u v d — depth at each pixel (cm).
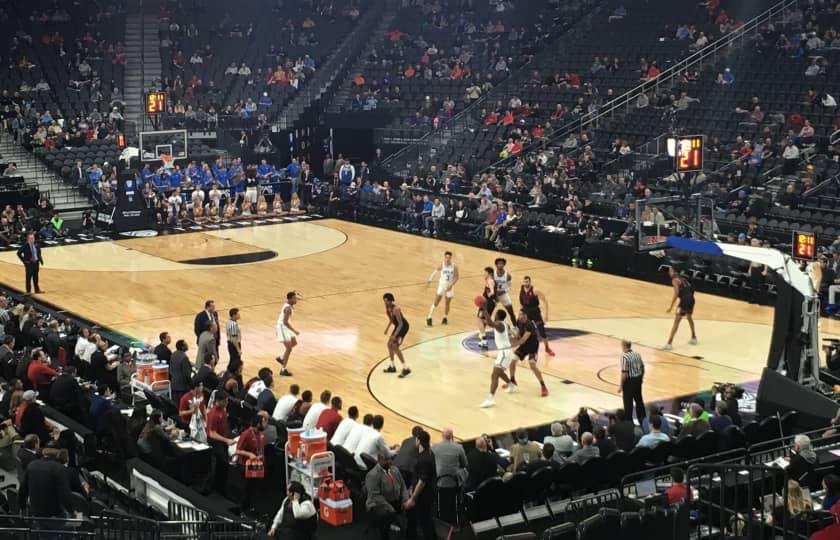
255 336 2380
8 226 3516
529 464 1398
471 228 3581
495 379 1900
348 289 2850
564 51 4525
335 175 4194
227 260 3247
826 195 3175
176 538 1144
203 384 1819
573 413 1866
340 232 3731
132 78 4844
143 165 3956
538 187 3547
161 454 1525
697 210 2205
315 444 1421
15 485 1445
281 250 3406
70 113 4553
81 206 4053
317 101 4741
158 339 2333
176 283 2927
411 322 2511
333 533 1358
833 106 3572
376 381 2055
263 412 1469
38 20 4922
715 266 2898
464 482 1388
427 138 4322
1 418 1567
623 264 3077
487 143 4169
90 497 1359
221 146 4519
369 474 1325
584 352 2259
